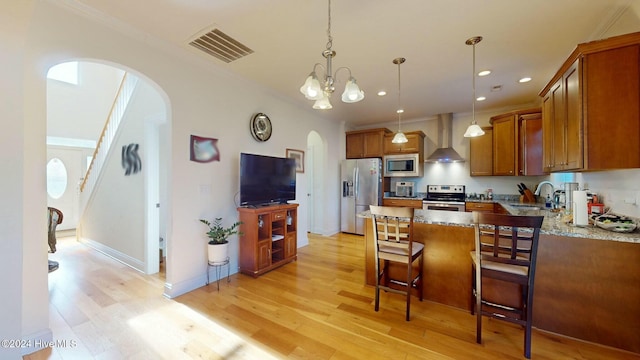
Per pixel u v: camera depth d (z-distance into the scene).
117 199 3.71
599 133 1.76
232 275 3.13
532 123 3.81
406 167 5.13
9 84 1.57
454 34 2.24
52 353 1.73
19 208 1.61
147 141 3.17
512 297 2.13
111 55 2.08
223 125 3.05
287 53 2.60
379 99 4.09
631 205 1.88
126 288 2.75
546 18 2.00
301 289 2.74
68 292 2.65
